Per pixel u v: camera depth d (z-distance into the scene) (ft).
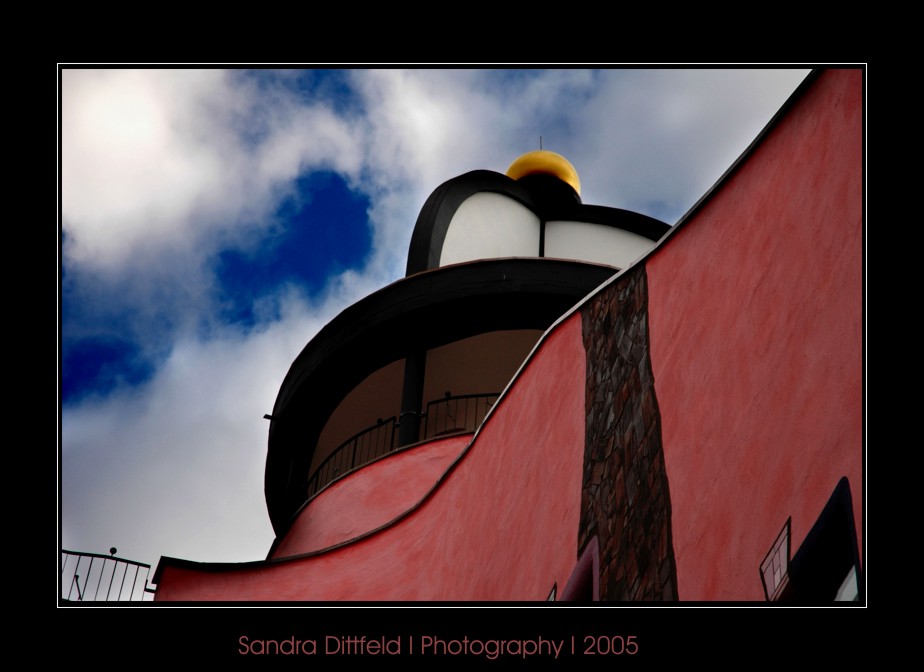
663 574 22.48
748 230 23.71
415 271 63.00
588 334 31.42
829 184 20.74
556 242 71.26
